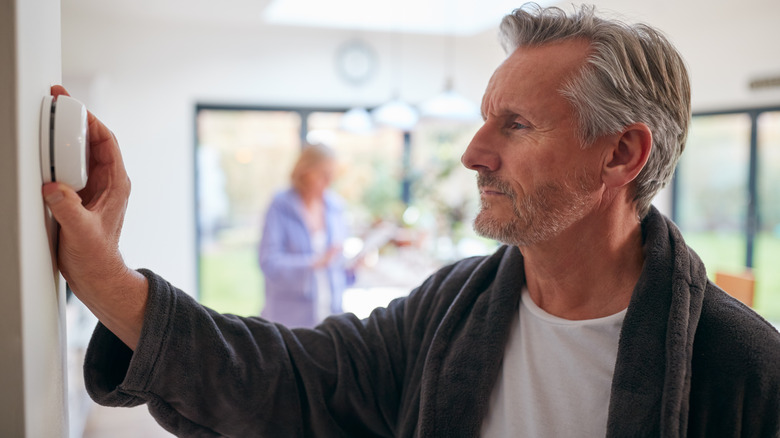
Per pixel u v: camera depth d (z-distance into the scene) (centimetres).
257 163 557
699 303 79
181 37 509
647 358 77
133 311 76
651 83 81
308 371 93
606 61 79
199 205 547
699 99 495
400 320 104
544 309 90
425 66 575
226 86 524
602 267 86
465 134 585
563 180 81
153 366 77
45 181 61
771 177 477
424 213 473
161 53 506
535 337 89
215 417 85
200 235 548
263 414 89
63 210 62
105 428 346
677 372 74
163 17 484
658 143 84
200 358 81
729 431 74
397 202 560
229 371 84
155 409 81
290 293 311
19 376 54
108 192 70
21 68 52
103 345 78
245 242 558
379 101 566
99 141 70
